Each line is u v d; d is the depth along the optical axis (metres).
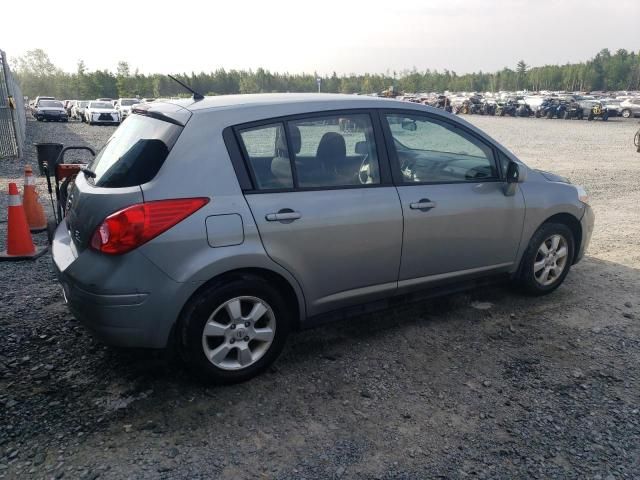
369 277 3.73
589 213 4.94
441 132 4.07
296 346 3.88
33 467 2.59
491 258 4.34
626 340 4.05
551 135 26.34
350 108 3.68
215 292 3.14
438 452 2.78
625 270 5.65
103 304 2.95
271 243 3.25
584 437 2.91
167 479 2.54
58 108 37.97
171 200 2.99
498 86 165.75
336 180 3.56
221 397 3.21
